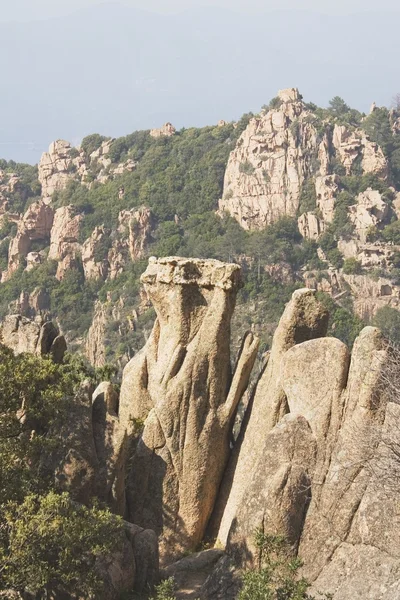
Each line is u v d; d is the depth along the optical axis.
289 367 37.66
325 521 34.41
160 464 40.56
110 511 38.19
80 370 55.62
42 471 38.31
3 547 33.91
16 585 33.12
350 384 36.06
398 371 35.50
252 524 34.91
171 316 41.53
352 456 34.53
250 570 34.44
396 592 31.55
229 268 40.62
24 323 45.28
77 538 33.38
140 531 37.25
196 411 40.56
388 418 34.72
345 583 32.91
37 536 33.25
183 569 37.66
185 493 40.44
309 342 37.53
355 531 33.75
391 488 33.12
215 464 40.75
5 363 39.16
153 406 41.62
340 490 34.31
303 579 32.84
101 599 34.38
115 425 39.25
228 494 40.88
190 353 40.88
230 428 41.56
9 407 38.75
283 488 34.75
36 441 37.28
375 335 36.31
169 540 40.28
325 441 35.72
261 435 39.78
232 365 44.81
